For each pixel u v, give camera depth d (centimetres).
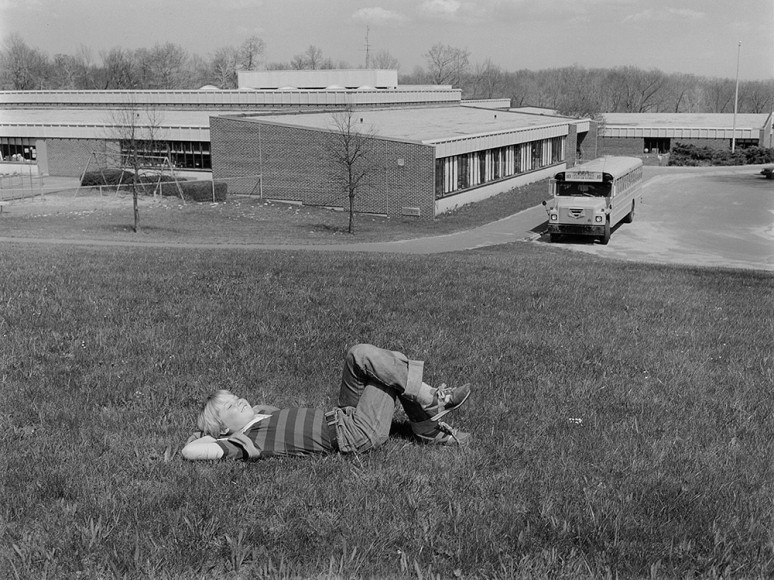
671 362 921
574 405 747
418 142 4738
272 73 8269
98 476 551
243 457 589
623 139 9712
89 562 438
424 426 614
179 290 1249
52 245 3047
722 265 3356
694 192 6194
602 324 1125
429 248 3741
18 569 429
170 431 649
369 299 1228
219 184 5328
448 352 914
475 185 5488
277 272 1554
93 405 710
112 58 14575
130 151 5231
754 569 444
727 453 630
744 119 10600
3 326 974
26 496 518
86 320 1023
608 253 3666
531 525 491
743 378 866
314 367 833
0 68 13862
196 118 6769
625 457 614
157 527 478
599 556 455
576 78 18212
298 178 5194
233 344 920
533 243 3978
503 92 17438
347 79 8188
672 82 18438
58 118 7175
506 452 618
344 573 432
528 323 1110
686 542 469
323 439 593
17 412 684
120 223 4362
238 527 480
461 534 478
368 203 4950
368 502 517
